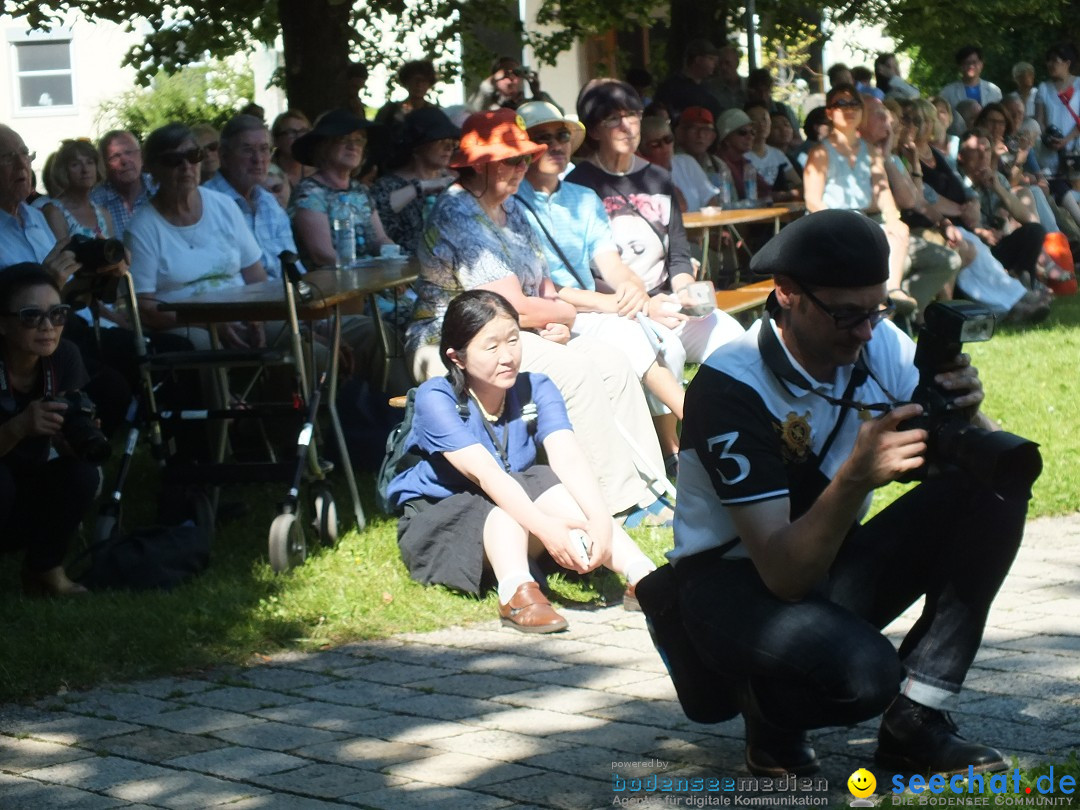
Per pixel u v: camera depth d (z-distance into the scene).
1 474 5.47
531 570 5.54
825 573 3.37
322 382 6.43
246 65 22.59
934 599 3.58
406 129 9.27
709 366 3.49
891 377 3.59
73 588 5.72
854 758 3.82
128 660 4.89
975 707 4.13
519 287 6.72
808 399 3.45
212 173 10.20
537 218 7.35
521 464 5.66
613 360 6.61
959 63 18.16
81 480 5.63
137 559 5.81
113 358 7.23
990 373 9.68
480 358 5.53
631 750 3.98
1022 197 13.68
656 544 6.17
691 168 11.23
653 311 7.38
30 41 24.75
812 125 12.55
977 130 13.35
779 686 3.45
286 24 12.57
